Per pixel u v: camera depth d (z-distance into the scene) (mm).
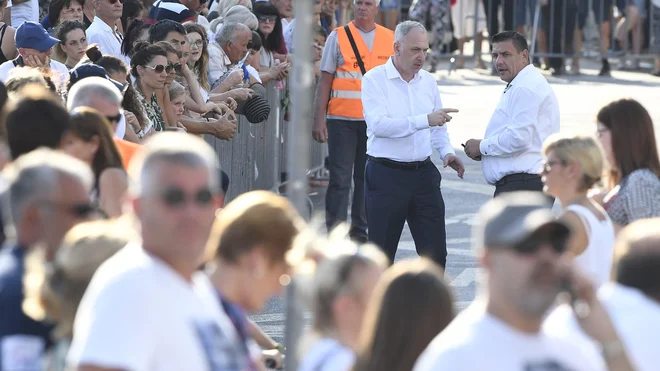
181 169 10273
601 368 10078
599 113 18297
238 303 11766
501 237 9539
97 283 10094
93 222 11430
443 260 26234
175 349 9867
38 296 10812
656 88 67375
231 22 33219
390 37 32406
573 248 15852
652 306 11438
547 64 74938
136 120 23188
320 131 32812
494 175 25031
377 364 10367
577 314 10938
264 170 37531
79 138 15531
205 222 10414
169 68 24656
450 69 73562
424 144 25984
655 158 18141
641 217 17719
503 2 74500
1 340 10609
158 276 10062
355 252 10922
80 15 32562
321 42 39188
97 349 9641
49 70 24234
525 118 24406
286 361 11133
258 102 31891
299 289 11078
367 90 26078
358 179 32875
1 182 12156
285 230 11641
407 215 26328
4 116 15125
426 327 10375
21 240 11133
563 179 16328
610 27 74188
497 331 9641
